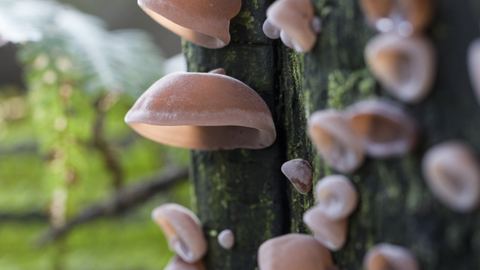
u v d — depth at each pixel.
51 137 0.51
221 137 0.27
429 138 0.21
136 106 0.25
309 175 0.25
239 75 0.27
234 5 0.26
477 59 0.20
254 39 0.26
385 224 0.22
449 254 0.21
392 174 0.22
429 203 0.21
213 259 0.28
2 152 0.84
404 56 0.21
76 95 0.52
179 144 0.27
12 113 0.93
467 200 0.20
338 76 0.22
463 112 0.21
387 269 0.22
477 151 0.21
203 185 0.28
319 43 0.23
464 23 0.21
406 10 0.21
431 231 0.21
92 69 0.48
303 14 0.23
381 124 0.21
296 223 0.27
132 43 0.60
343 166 0.22
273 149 0.27
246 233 0.27
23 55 0.47
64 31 0.52
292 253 0.24
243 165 0.27
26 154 0.84
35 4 0.56
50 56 0.49
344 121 0.21
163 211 0.27
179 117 0.24
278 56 0.26
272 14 0.22
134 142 0.73
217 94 0.25
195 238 0.27
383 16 0.21
